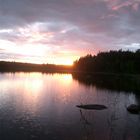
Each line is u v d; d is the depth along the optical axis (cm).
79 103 3247
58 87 5700
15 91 4438
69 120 2223
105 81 8238
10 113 2450
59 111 2636
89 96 4091
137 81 8325
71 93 4478
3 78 8088
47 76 11256
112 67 14162
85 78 9950
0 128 1914
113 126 2048
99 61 15675
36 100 3394
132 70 12694
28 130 1886
